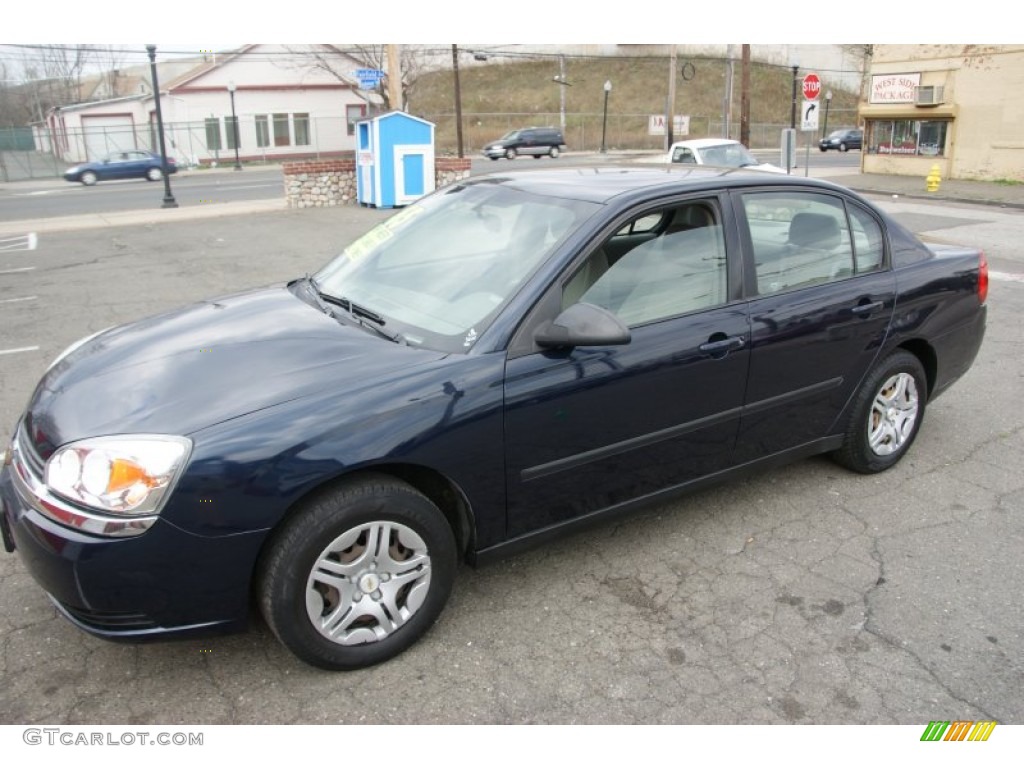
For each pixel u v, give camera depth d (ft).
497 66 218.38
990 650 9.86
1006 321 25.40
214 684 9.21
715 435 11.66
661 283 11.03
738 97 201.16
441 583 9.72
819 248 12.78
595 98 202.28
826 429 13.26
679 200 11.25
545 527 10.53
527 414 9.75
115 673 9.36
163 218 57.16
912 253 14.08
